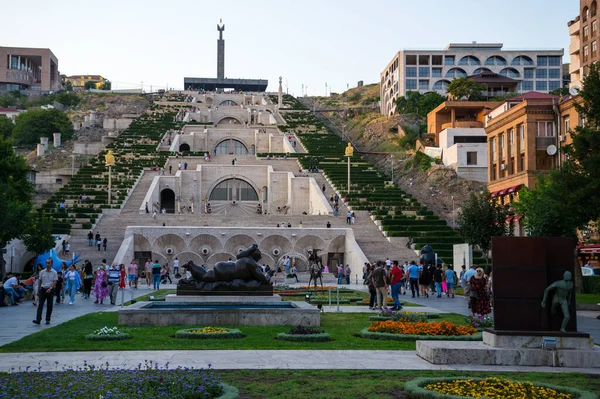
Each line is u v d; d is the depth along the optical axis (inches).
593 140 1414.9
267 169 3759.8
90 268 1485.0
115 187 3253.0
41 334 782.5
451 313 1101.1
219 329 794.8
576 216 1464.1
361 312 1115.9
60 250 2235.5
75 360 603.2
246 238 2426.2
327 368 571.5
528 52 5979.3
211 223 2635.3
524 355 603.5
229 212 3732.8
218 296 1034.1
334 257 2487.7
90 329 837.2
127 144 4471.0
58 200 2955.2
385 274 1147.9
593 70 1462.8
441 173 3464.6
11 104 6811.0
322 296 1486.2
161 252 2380.7
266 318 890.7
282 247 2442.2
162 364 580.7
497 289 629.9
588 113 1478.8
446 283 1599.4
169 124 5275.6
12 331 836.6
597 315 1136.8
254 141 5024.6
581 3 3275.1
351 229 2464.3
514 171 2711.6
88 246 2333.9
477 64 5949.8
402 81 5876.0
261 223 2667.3
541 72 5999.0
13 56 7696.9
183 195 3644.2
